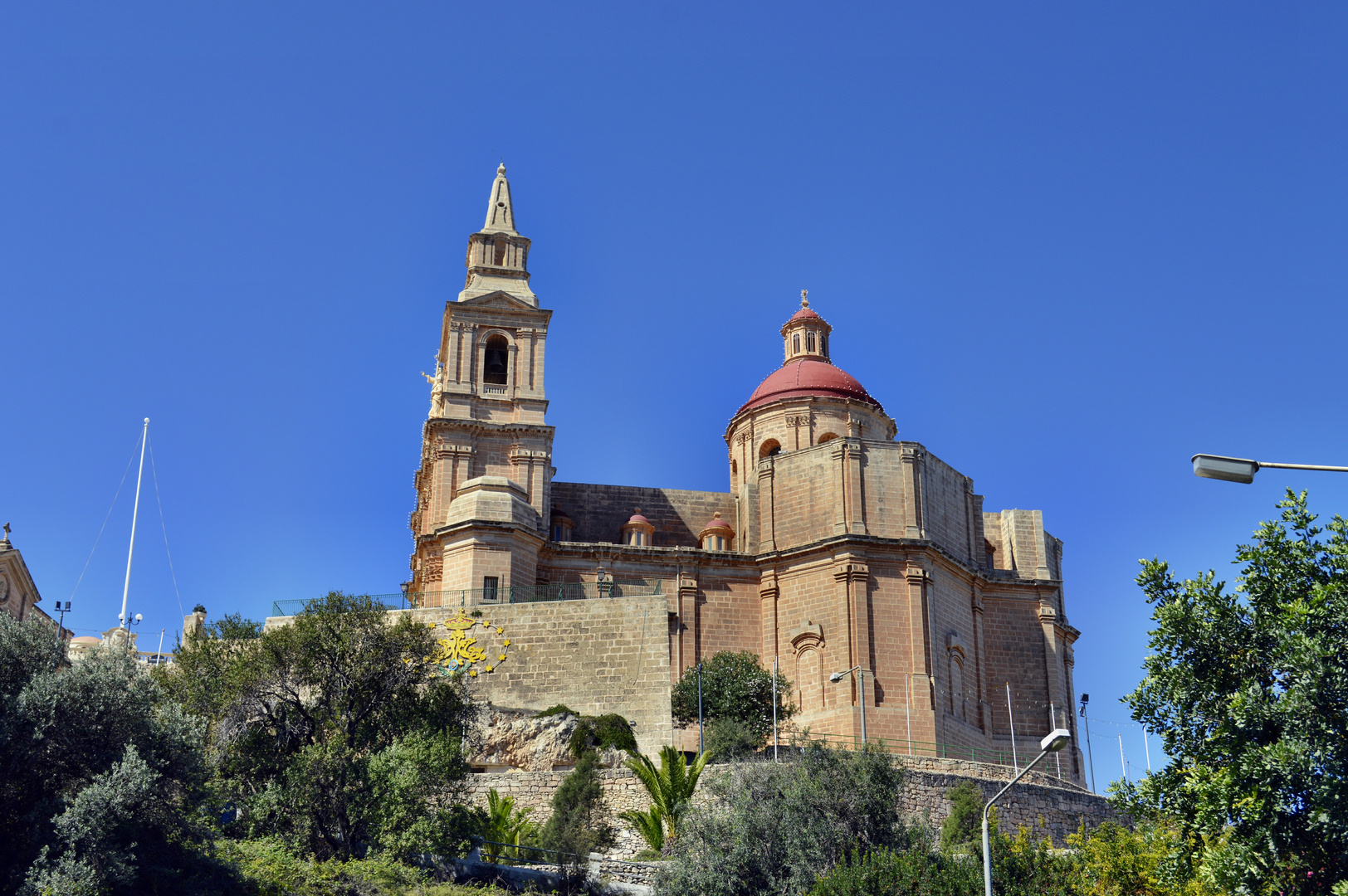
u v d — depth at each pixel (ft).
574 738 197.88
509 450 248.11
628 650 214.28
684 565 246.47
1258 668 103.35
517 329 257.14
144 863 125.70
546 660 215.10
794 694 233.96
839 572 234.38
